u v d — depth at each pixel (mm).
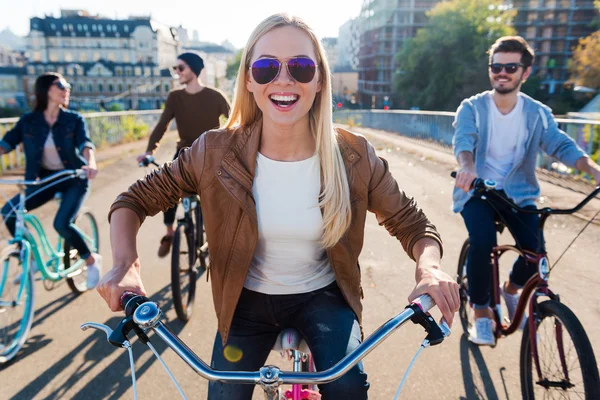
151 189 1821
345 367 1272
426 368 3197
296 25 1731
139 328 1322
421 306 1379
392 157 12906
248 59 1826
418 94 63531
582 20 81500
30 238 3773
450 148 14492
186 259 3980
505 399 2867
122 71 112562
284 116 1730
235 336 1855
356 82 109875
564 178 8648
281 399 1858
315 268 1896
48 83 4031
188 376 3137
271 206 1803
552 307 2412
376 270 4969
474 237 3117
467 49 60000
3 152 4082
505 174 3299
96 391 2971
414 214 1848
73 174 3896
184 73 4758
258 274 1874
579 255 5102
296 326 1849
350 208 1805
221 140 1830
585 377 2111
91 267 4285
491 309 3229
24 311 3498
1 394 2928
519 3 82250
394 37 89000
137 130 18031
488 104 3309
